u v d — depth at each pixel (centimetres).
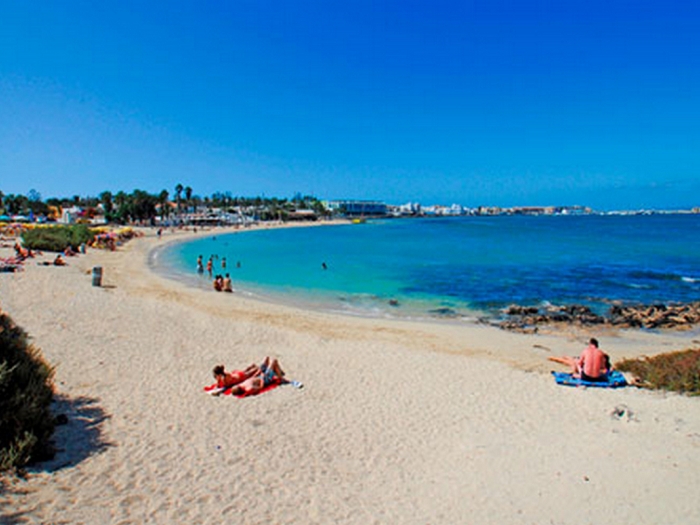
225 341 1474
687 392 1046
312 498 611
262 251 5781
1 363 751
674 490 634
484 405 982
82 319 1606
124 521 521
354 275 3531
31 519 500
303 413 914
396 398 1018
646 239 7700
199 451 725
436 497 628
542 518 580
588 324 1984
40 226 5962
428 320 2056
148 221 12750
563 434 835
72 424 784
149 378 1070
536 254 5178
